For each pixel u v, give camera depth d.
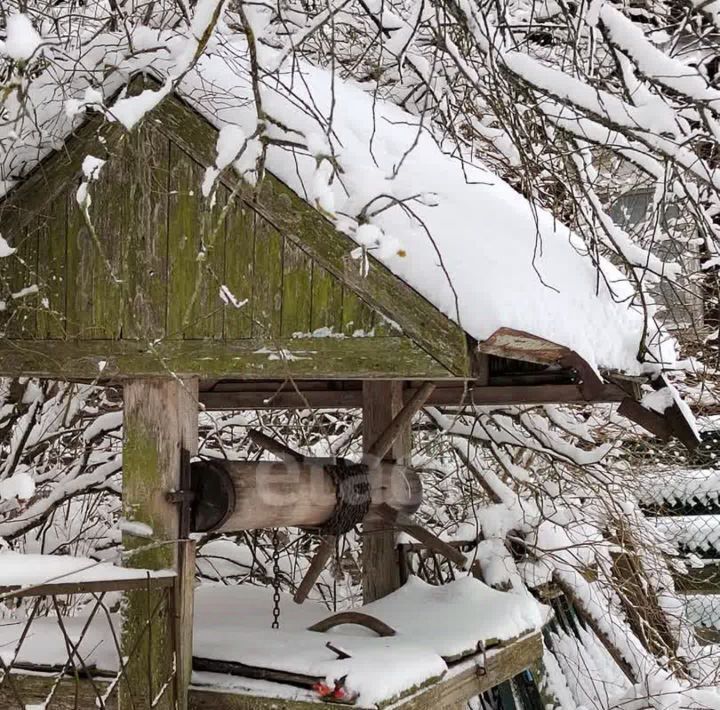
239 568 6.24
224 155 2.43
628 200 6.75
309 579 3.40
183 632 2.84
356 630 3.41
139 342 2.96
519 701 4.85
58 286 3.07
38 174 3.07
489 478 5.62
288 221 2.83
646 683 5.32
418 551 4.39
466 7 2.81
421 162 3.09
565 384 3.78
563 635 5.66
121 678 2.82
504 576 5.06
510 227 3.07
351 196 2.78
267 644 3.03
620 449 6.35
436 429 5.93
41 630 3.16
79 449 6.03
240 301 2.88
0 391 5.46
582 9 3.02
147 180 2.97
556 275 3.10
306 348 2.82
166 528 2.87
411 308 2.71
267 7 2.65
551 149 3.59
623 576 6.11
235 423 6.06
